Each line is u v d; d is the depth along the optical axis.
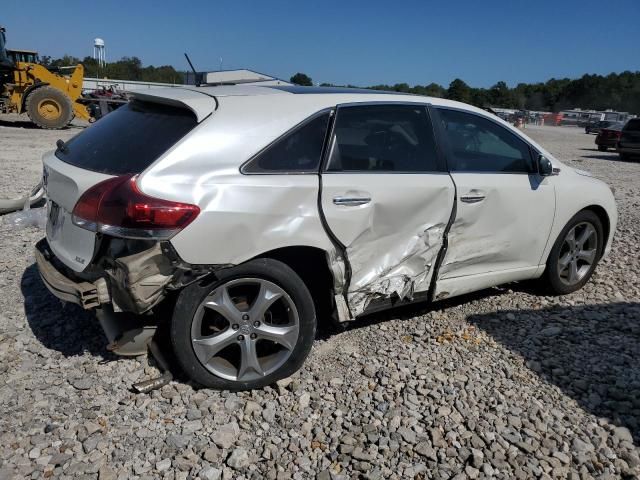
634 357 3.96
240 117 3.30
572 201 4.73
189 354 3.21
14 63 20.59
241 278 3.24
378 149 3.72
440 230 3.93
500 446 3.00
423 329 4.27
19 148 14.34
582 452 2.97
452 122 4.16
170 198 2.98
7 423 3.01
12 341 3.83
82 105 21.70
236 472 2.76
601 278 5.55
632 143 19.88
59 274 3.32
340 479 2.74
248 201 3.16
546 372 3.73
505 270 4.49
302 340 3.42
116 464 2.76
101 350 3.74
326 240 3.45
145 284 2.96
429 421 3.17
